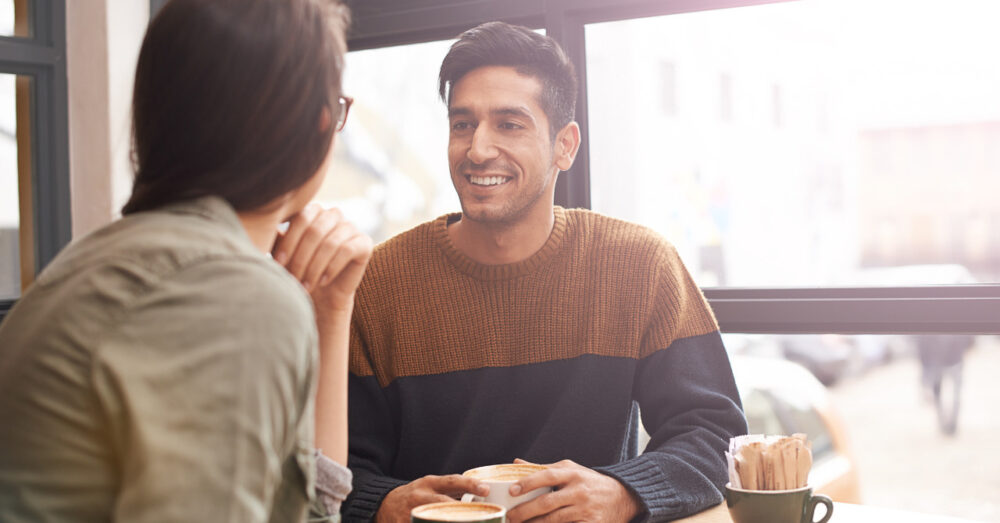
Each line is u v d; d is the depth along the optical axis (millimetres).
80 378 617
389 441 1514
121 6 2105
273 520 738
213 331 616
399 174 4582
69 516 618
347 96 856
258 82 723
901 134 14289
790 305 1730
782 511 1067
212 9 721
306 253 992
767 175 9531
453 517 940
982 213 15445
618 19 1856
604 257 1503
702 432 1354
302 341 656
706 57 7078
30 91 2113
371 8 2045
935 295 1639
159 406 591
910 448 14727
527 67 1418
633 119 3445
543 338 1480
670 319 1479
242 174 738
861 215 14594
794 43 7012
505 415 1472
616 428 1456
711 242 7859
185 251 654
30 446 620
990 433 15398
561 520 1132
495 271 1490
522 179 1417
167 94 726
